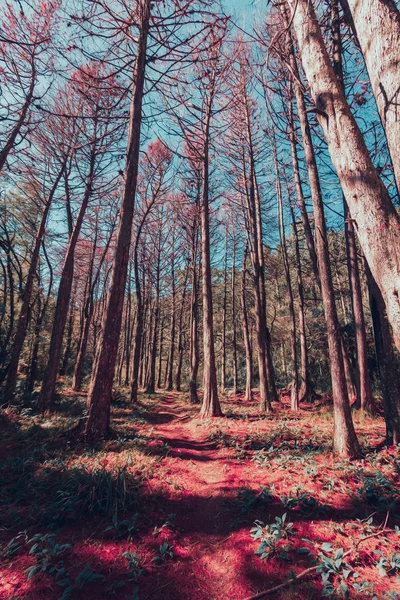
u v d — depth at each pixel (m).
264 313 16.23
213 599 2.53
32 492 4.03
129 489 4.03
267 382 12.64
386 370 6.41
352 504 3.82
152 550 3.06
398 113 2.35
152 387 24.20
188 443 7.25
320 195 6.57
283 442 6.73
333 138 2.98
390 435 6.15
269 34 7.65
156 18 7.61
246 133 14.67
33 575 2.62
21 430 7.06
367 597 2.40
